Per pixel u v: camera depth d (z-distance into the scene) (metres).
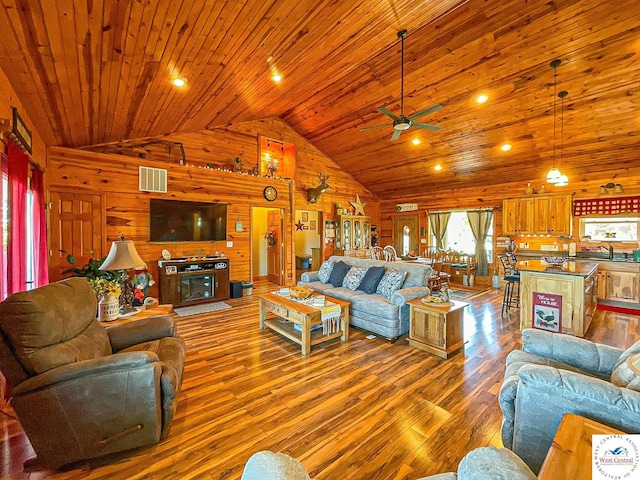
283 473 0.77
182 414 2.15
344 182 8.65
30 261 3.17
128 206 4.90
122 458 1.73
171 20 2.00
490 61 3.93
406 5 2.84
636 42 3.28
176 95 3.55
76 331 1.95
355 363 2.99
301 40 2.93
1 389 2.17
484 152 5.92
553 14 3.18
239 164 6.27
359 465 1.68
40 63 2.12
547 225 6.13
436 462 1.71
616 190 5.25
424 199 8.55
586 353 1.82
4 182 2.38
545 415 1.43
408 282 4.05
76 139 4.21
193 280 5.30
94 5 1.66
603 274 5.16
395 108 5.30
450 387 2.54
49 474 1.60
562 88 4.08
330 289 4.50
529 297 3.95
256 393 2.43
